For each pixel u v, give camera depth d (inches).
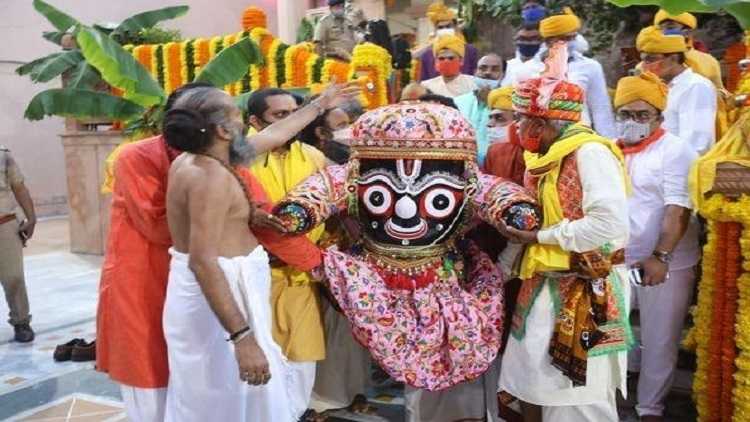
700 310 126.3
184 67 273.1
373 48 215.2
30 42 524.7
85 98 179.9
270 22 613.0
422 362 112.3
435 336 112.1
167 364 106.0
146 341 104.6
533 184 110.8
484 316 114.4
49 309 253.1
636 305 161.2
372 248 116.9
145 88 166.1
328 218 121.7
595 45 221.8
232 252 98.0
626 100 132.2
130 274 104.5
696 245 138.6
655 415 139.0
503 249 121.6
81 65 227.0
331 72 231.5
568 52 173.6
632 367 156.9
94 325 231.5
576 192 102.8
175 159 100.7
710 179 118.2
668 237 128.3
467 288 119.2
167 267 105.1
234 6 616.4
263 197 111.6
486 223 121.6
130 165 104.4
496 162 125.3
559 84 104.3
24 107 528.4
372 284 114.1
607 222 98.1
